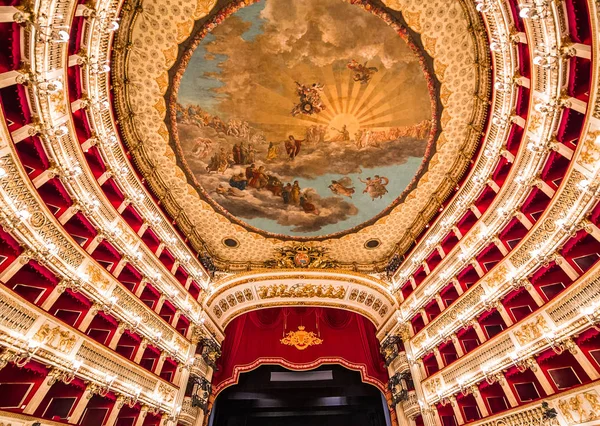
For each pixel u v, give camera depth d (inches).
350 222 824.3
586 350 370.9
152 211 652.7
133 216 608.7
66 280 414.6
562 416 374.6
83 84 448.5
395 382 714.8
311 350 850.1
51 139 392.8
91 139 491.5
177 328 702.5
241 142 682.2
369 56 575.8
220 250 869.8
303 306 891.4
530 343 428.5
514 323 457.7
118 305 504.7
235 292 851.4
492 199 577.3
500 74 485.1
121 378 486.9
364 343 858.1
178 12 507.5
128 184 586.6
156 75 563.5
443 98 597.9
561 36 340.8
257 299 884.0
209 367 762.2
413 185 738.2
